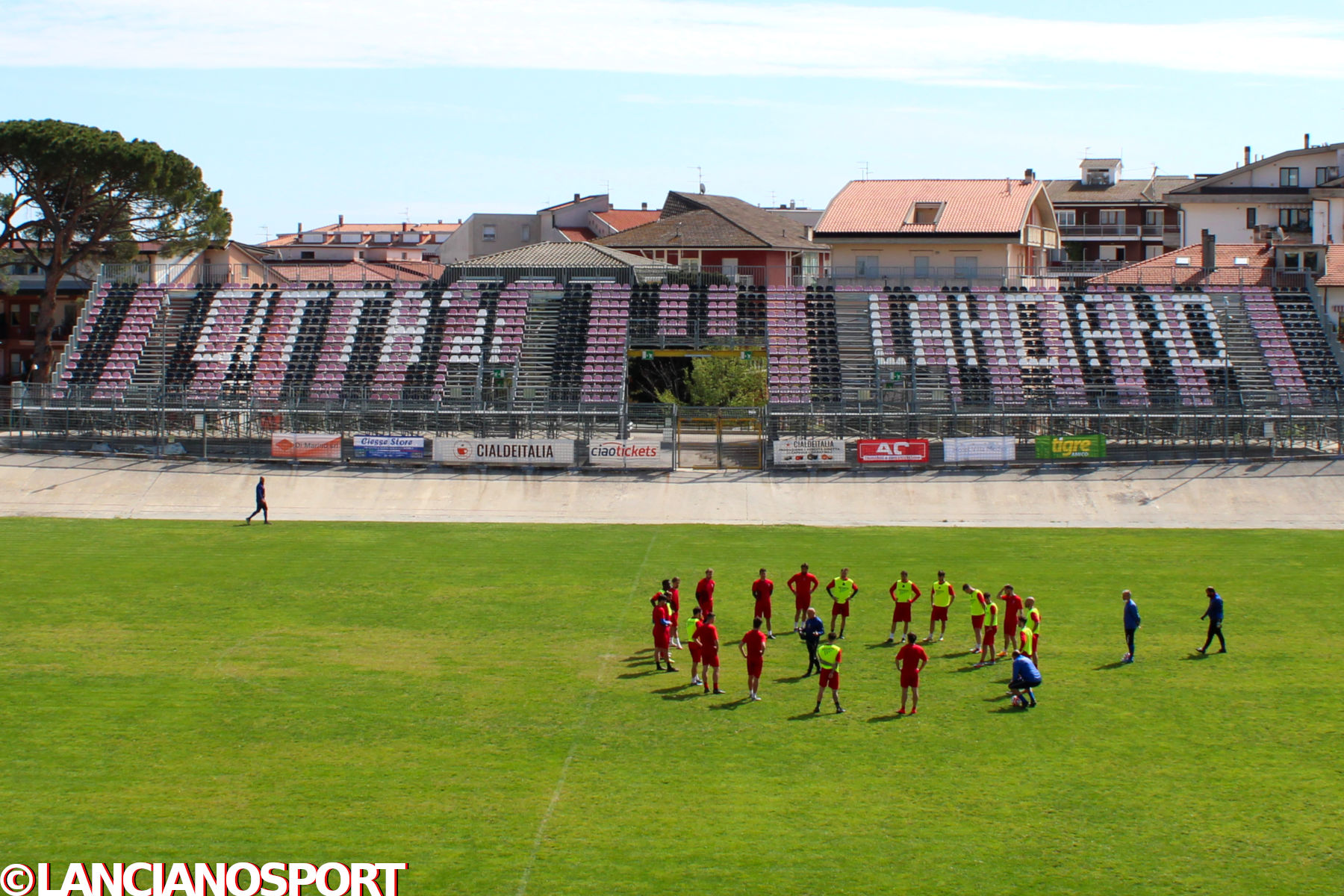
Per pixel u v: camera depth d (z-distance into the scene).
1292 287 93.50
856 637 43.19
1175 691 36.69
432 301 93.88
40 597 48.03
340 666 39.16
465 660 39.97
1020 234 103.44
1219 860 25.77
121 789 29.22
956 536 60.62
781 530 62.44
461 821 27.66
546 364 88.50
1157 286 92.88
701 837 26.86
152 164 94.94
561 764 31.05
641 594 48.97
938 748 32.16
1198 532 61.34
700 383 92.19
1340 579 50.97
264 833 26.94
